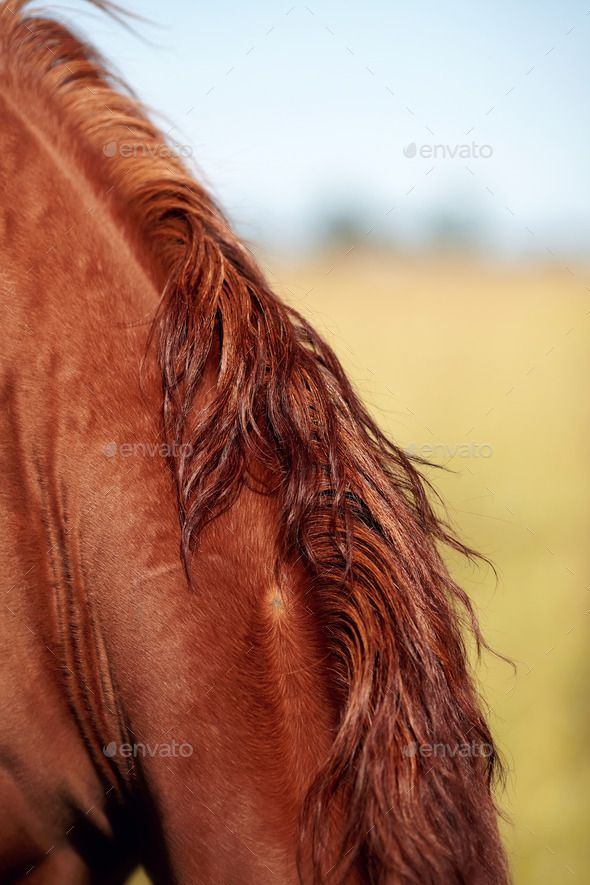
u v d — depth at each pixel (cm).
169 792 193
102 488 192
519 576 459
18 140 193
